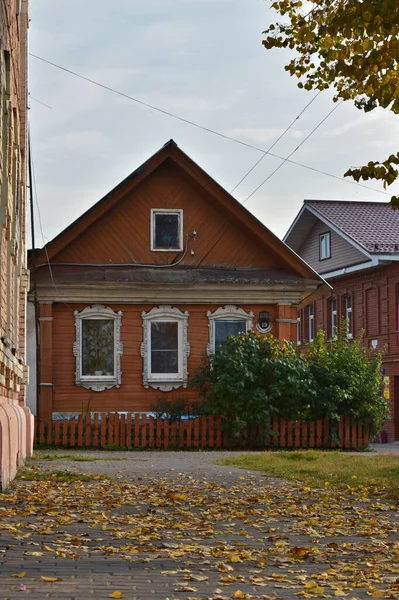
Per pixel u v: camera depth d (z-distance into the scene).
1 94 14.23
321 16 15.21
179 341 30.61
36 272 29.67
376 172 13.95
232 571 8.38
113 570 8.23
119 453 25.94
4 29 14.44
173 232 31.27
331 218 48.22
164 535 10.37
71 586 7.45
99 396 30.06
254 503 13.56
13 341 19.67
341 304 49.12
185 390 30.47
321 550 9.62
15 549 9.06
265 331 30.88
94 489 14.94
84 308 30.08
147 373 30.30
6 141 15.45
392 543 10.10
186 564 8.62
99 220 30.66
